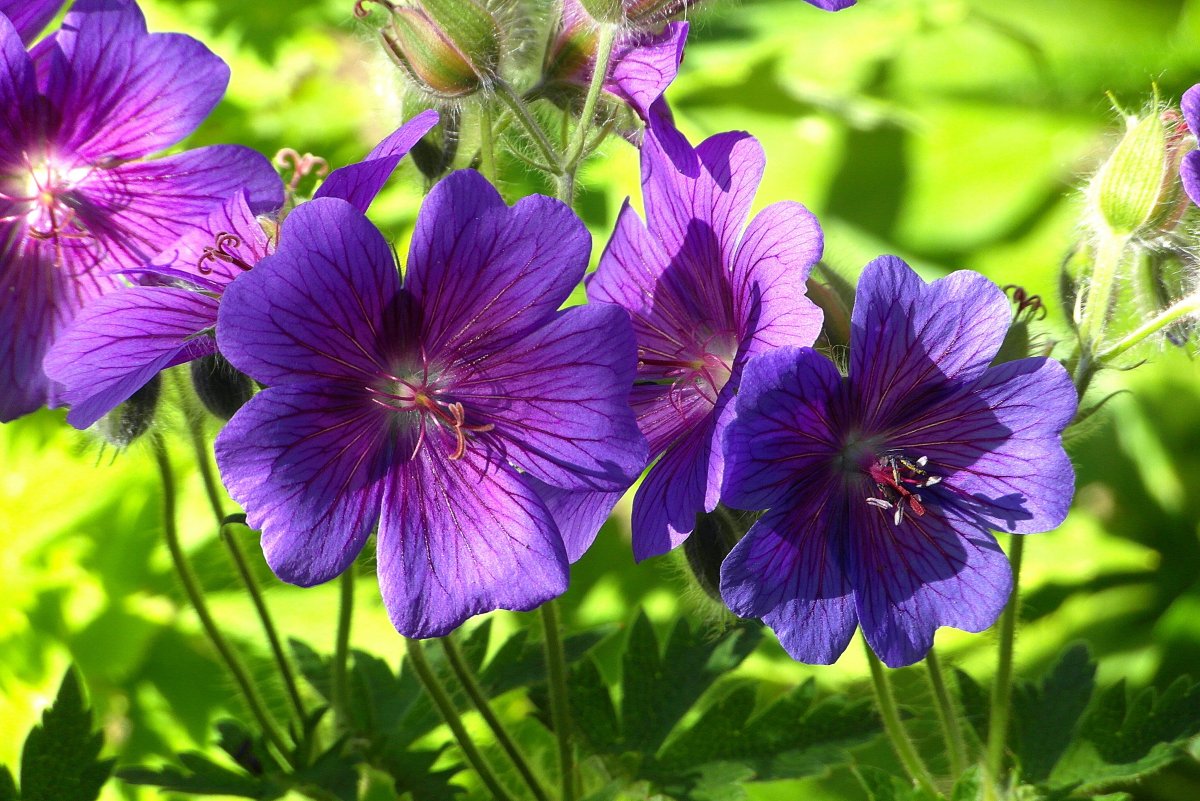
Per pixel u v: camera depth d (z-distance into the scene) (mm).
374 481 330
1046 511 332
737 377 332
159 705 491
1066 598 556
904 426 335
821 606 330
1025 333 366
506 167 383
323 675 402
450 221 323
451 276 325
